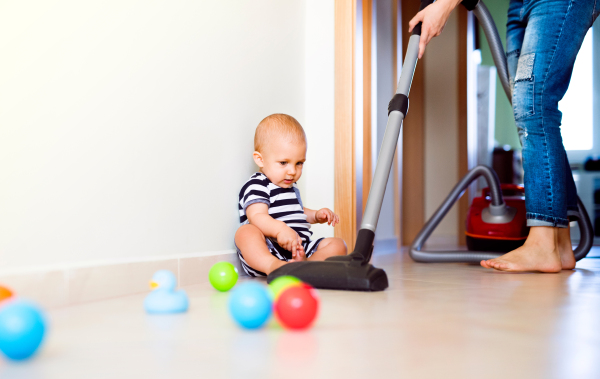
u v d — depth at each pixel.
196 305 0.87
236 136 1.42
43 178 0.85
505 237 1.82
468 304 0.87
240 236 1.32
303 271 1.04
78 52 0.92
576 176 3.51
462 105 3.29
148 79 1.09
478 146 3.66
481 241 1.87
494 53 1.75
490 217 1.88
